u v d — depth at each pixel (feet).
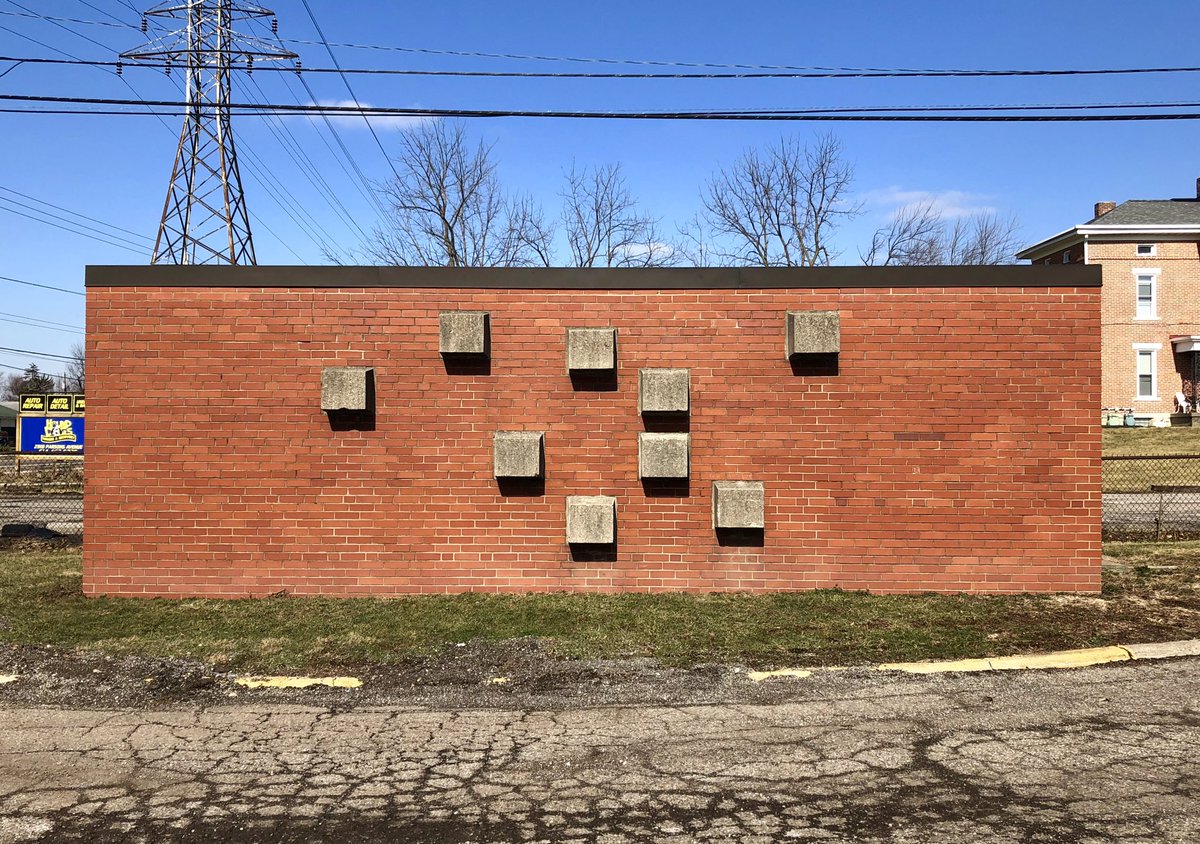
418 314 28.32
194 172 96.89
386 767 15.65
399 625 24.57
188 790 14.69
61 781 15.07
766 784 14.82
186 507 28.22
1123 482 73.82
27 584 30.50
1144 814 13.48
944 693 19.49
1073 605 26.40
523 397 28.30
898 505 28.04
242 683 20.29
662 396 27.61
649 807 13.96
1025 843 12.63
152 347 28.25
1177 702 18.71
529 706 18.89
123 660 21.70
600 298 28.35
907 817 13.51
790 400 28.14
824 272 28.14
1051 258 142.10
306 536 28.27
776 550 28.17
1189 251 130.72
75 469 87.20
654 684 20.17
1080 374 27.96
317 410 28.27
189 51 97.81
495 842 12.84
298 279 28.27
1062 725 17.46
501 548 28.27
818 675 20.70
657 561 28.22
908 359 28.07
